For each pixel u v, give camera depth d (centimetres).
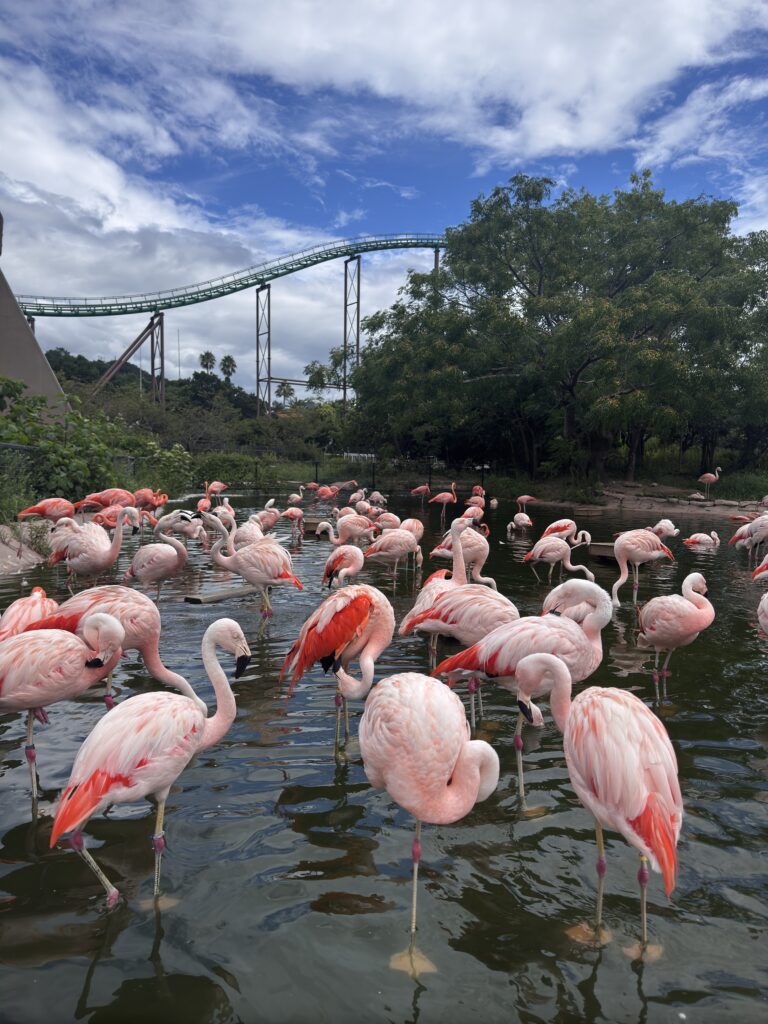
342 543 1380
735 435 4081
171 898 323
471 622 569
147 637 534
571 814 407
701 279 3412
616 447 3934
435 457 4762
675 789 306
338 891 331
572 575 1182
